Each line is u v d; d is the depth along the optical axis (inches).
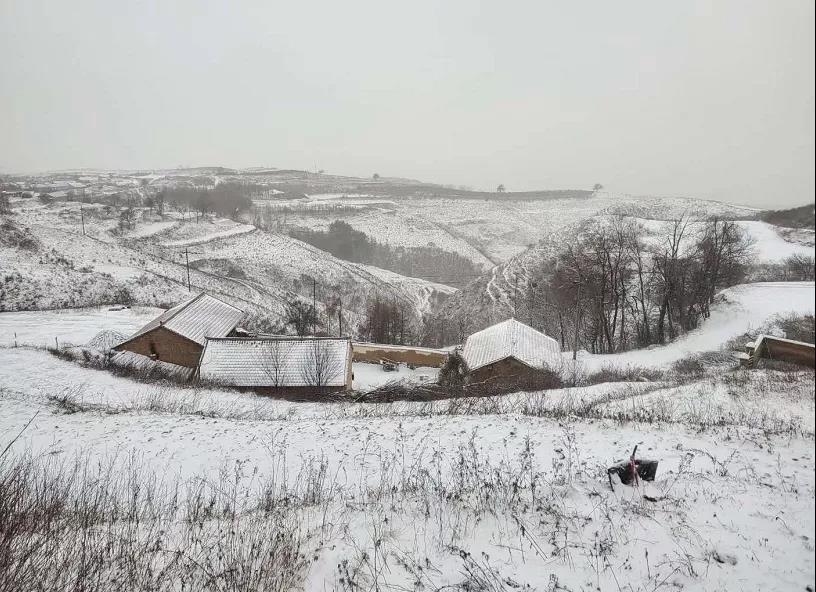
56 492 366.3
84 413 657.6
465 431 523.2
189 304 1277.1
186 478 449.7
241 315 1376.7
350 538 268.2
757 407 487.8
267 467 469.4
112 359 1082.1
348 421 611.2
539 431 499.2
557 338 1800.0
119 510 355.6
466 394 928.9
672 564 219.0
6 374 869.2
